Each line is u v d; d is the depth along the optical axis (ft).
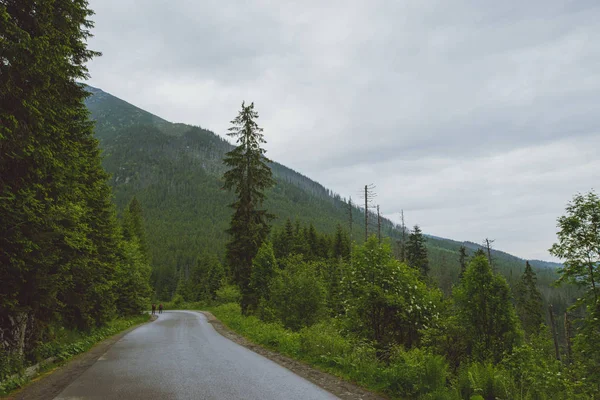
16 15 26.91
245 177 93.61
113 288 92.53
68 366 35.96
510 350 36.86
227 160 93.66
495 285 40.78
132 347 50.72
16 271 28.71
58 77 30.73
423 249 160.45
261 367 34.09
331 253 227.40
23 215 27.86
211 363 36.22
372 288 42.32
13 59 24.22
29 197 27.94
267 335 53.78
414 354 29.27
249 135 94.48
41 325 40.09
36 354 36.96
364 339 39.68
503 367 31.91
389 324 42.96
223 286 223.30
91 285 55.77
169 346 51.11
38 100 28.63
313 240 238.48
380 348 40.14
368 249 47.09
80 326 60.39
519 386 26.04
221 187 94.22
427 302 42.78
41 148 28.99
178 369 32.83
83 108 43.50
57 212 31.48
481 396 22.11
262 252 89.04
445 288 243.40
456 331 38.50
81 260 39.14
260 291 87.15
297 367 34.55
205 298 319.68
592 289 33.71
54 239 32.07
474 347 37.78
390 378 26.63
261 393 24.08
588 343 32.91
